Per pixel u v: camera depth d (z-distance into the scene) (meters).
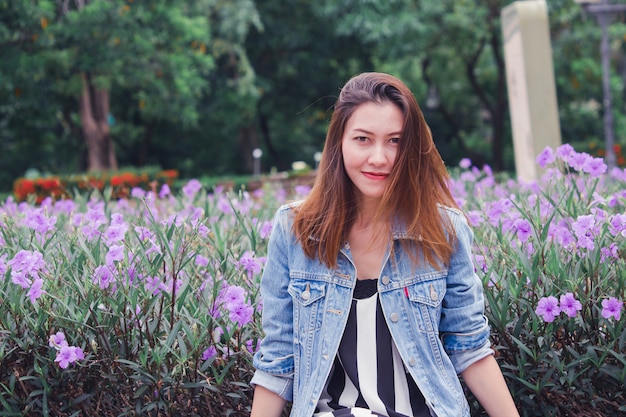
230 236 2.93
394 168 1.93
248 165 25.88
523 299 2.23
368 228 1.99
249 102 21.59
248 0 18.11
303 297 1.97
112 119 19.03
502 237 2.48
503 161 25.38
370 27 19.27
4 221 2.95
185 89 15.29
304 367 1.95
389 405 1.89
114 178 10.71
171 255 2.29
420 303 1.94
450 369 1.93
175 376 2.20
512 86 7.62
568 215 2.58
